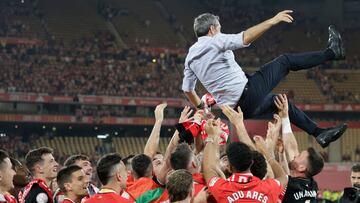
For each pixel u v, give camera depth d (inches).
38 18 3703.3
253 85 505.4
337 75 3693.4
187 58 515.8
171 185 425.7
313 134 527.8
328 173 2464.3
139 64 3472.0
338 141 3122.5
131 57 3521.2
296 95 3523.6
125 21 3973.9
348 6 4227.4
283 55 521.3
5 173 529.7
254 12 4301.2
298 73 3646.7
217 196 439.2
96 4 4074.8
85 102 3100.4
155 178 508.1
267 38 4035.4
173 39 3932.1
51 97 3041.3
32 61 3265.3
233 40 487.5
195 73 514.0
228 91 501.7
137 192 505.7
